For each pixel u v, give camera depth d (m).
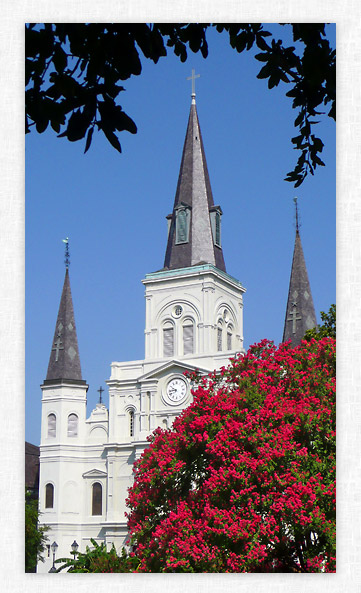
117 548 63.16
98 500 66.06
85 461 67.50
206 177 70.56
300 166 12.15
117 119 8.71
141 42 8.99
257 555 21.98
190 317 65.56
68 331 70.94
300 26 10.25
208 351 64.06
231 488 23.44
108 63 8.86
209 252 67.62
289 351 27.45
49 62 8.87
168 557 23.00
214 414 26.05
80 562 27.42
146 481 26.72
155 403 63.84
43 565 63.81
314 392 25.67
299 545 23.00
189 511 23.92
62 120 9.01
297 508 22.06
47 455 67.44
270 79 11.21
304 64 10.32
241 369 27.94
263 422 24.56
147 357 66.19
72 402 68.50
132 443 63.94
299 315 66.25
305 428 24.14
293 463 23.06
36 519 59.59
